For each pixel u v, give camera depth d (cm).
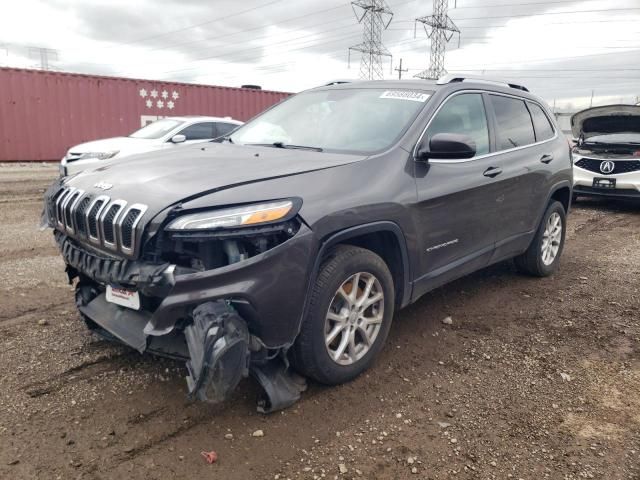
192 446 269
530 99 541
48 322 406
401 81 445
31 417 286
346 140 383
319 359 307
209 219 263
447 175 387
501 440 285
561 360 380
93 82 1659
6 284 490
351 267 314
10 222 777
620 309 484
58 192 346
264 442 275
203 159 347
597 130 1127
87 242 302
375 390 329
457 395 328
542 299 505
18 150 1584
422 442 281
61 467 249
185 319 266
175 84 1773
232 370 257
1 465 248
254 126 457
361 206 314
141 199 279
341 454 268
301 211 284
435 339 407
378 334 346
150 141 1031
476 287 534
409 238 353
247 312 271
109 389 316
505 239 475
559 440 287
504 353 388
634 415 313
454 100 420
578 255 687
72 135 1655
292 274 279
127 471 249
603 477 258
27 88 1569
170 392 316
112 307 327
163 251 269
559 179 550
